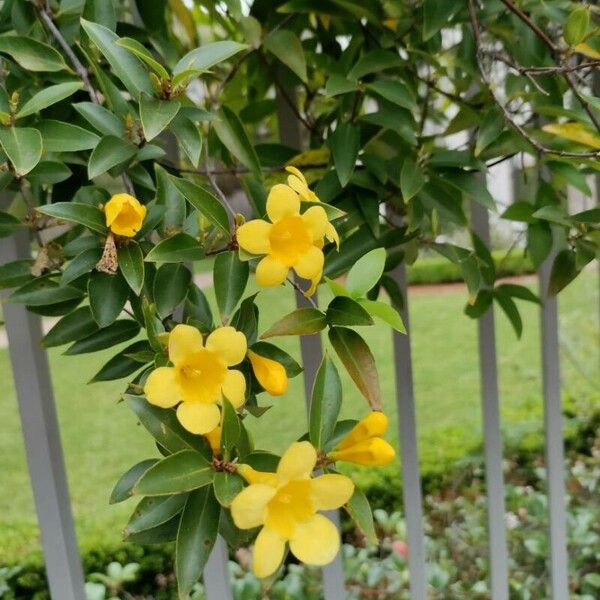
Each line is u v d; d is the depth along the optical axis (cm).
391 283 40
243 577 69
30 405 38
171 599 72
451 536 76
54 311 32
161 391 24
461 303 214
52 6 36
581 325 123
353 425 28
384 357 159
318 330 27
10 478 108
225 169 41
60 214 27
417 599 46
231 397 25
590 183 52
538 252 39
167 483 24
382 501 87
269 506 24
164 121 27
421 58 42
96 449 118
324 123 43
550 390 47
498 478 48
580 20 34
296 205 26
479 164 37
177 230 30
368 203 38
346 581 69
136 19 39
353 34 42
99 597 66
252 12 41
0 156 29
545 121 42
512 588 66
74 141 29
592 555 68
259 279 26
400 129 37
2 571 74
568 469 86
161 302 29
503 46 44
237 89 50
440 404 132
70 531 41
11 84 34
